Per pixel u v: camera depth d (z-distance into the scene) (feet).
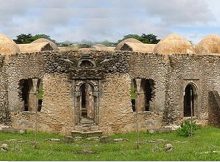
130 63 96.78
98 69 91.91
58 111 92.63
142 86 105.70
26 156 67.21
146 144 80.53
